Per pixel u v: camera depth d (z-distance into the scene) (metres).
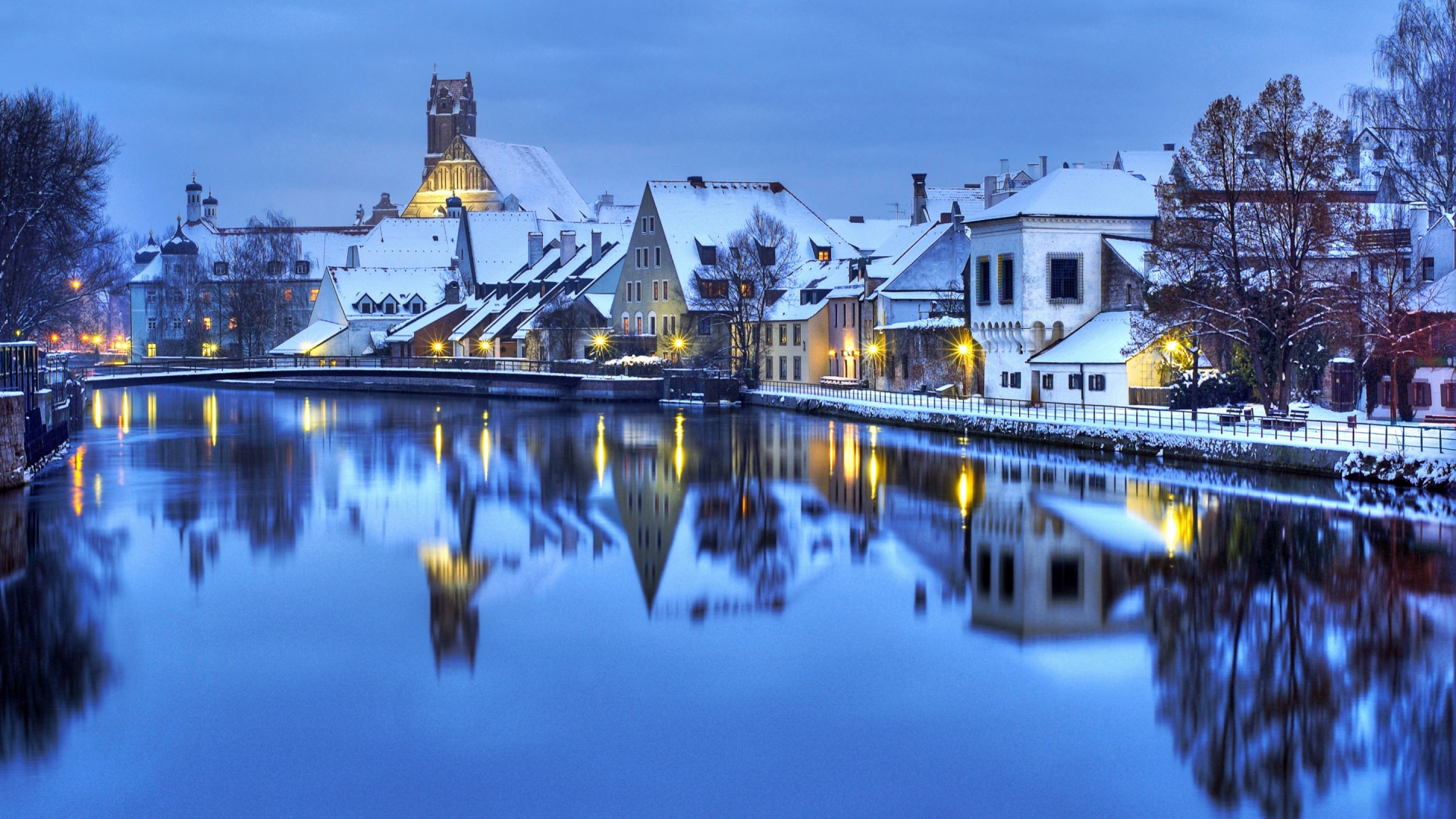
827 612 43.75
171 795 29.92
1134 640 39.97
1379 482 59.84
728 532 57.03
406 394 160.88
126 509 62.12
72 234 102.75
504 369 152.25
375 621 42.66
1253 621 41.53
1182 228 79.19
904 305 121.44
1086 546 52.09
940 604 44.56
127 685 36.50
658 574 49.09
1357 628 40.56
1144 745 32.34
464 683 36.72
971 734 33.03
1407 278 75.69
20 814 29.05
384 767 31.28
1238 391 85.88
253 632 41.28
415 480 73.19
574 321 160.38
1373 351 74.38
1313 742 32.25
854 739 32.84
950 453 80.25
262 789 30.19
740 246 142.25
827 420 106.69
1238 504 58.25
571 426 106.12
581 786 30.38
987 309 105.00
